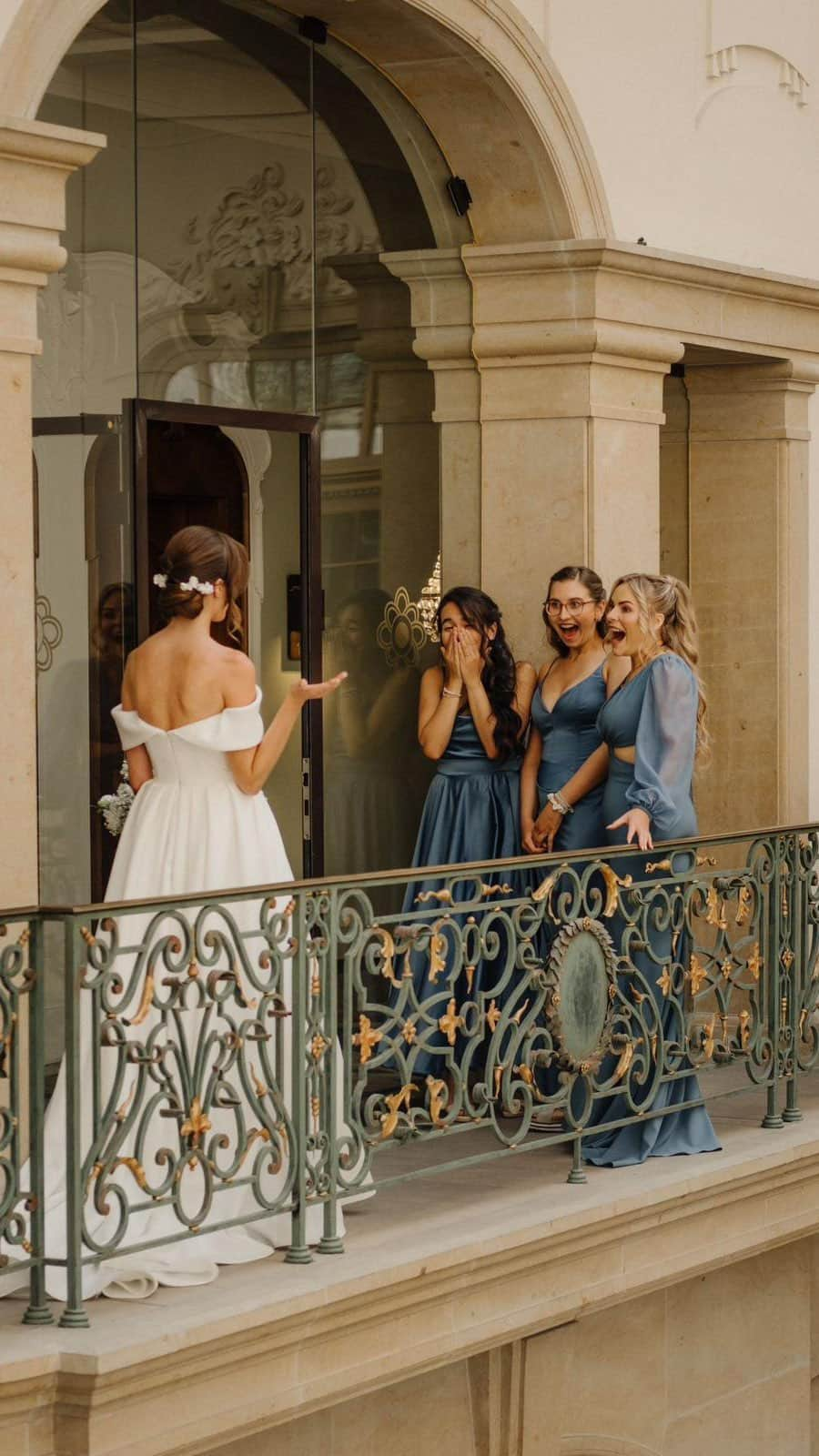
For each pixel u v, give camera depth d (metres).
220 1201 5.67
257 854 5.80
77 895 6.92
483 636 7.50
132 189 7.14
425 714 7.58
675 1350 7.71
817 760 9.61
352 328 7.91
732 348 8.70
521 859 6.30
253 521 7.59
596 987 6.59
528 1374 6.98
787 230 9.28
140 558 7.08
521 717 7.56
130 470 7.09
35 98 5.94
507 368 8.03
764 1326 8.12
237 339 7.50
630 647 6.83
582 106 8.04
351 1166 5.77
